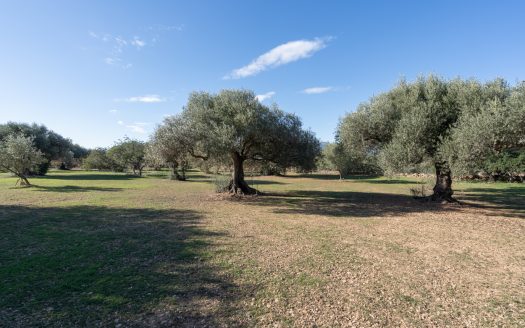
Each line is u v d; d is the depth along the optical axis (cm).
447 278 637
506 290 577
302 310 488
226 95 2017
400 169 1614
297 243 913
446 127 1559
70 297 521
